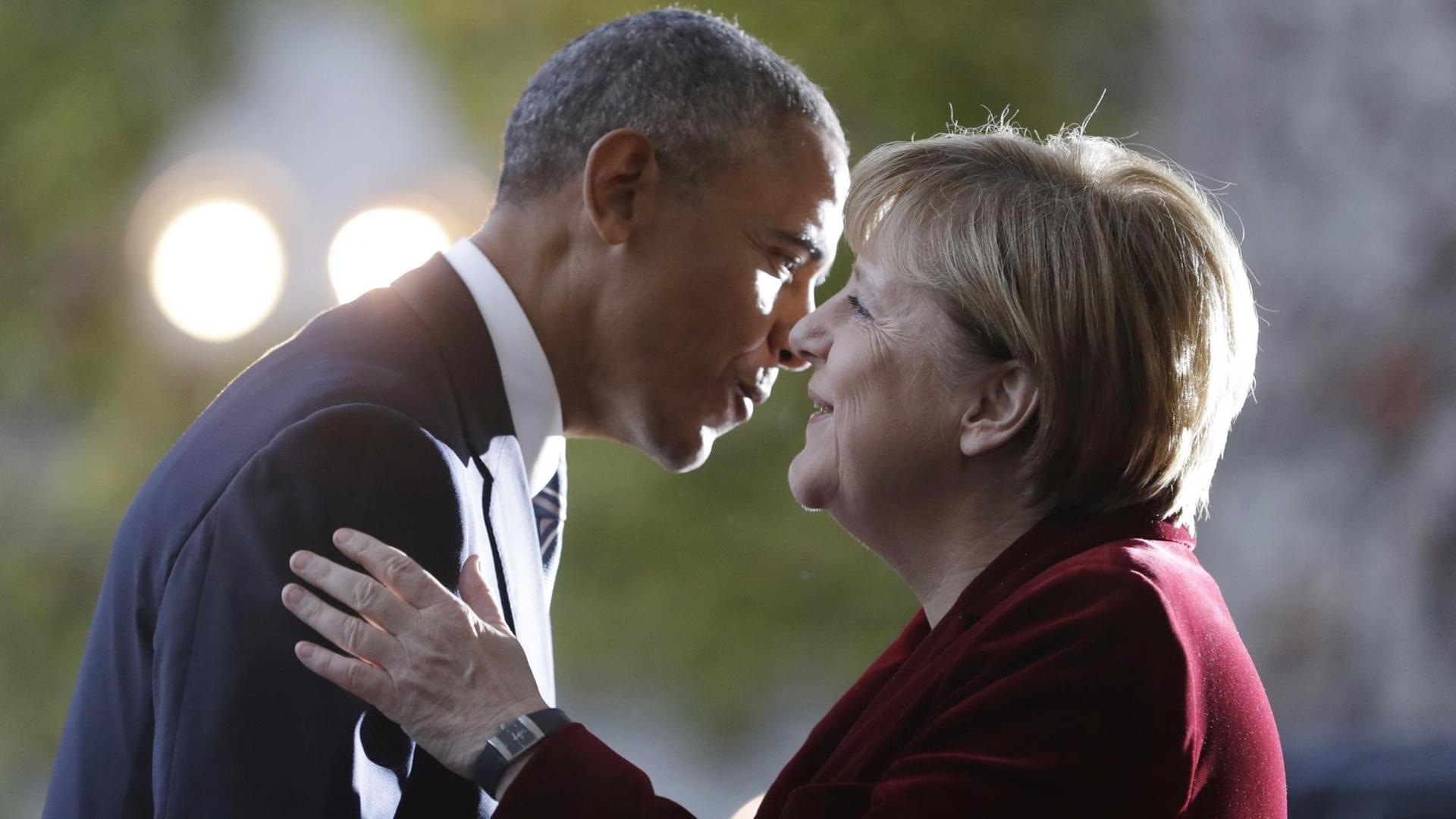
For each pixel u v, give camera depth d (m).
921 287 7.39
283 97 34.03
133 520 7.82
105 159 34.09
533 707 7.09
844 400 7.55
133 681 7.66
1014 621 6.85
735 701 29.00
